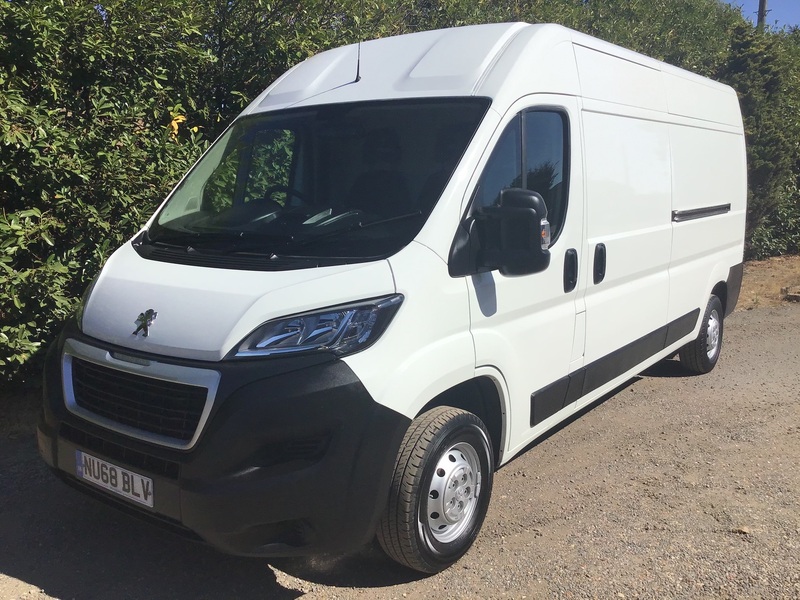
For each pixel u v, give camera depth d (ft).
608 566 11.81
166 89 18.35
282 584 11.34
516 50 12.92
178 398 9.86
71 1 16.84
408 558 10.89
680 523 13.23
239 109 20.80
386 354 10.05
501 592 11.11
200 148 19.13
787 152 37.63
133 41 17.65
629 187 16.06
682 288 19.36
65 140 16.01
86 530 12.81
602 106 15.07
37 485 14.37
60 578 11.39
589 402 15.76
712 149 21.01
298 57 20.52
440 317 10.84
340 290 9.98
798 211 42.63
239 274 10.55
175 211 13.64
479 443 11.87
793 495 14.35
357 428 9.70
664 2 42.39
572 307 14.20
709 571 11.65
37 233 15.89
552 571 11.66
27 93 16.57
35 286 15.52
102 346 10.77
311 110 13.60
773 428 18.08
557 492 14.51
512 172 12.44
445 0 27.04
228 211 12.94
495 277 11.96
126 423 10.37
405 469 10.49
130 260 11.98
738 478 15.16
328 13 21.70
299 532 9.96
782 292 34.73
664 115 17.93
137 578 11.45
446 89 12.57
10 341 15.37
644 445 16.99
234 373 9.53
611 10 38.29
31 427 16.76
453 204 11.21
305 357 9.66
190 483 9.45
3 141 14.98
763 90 37.60
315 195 12.44
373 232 11.08
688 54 39.32
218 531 9.42
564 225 13.70
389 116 12.65
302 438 9.52
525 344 12.84
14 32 15.69
